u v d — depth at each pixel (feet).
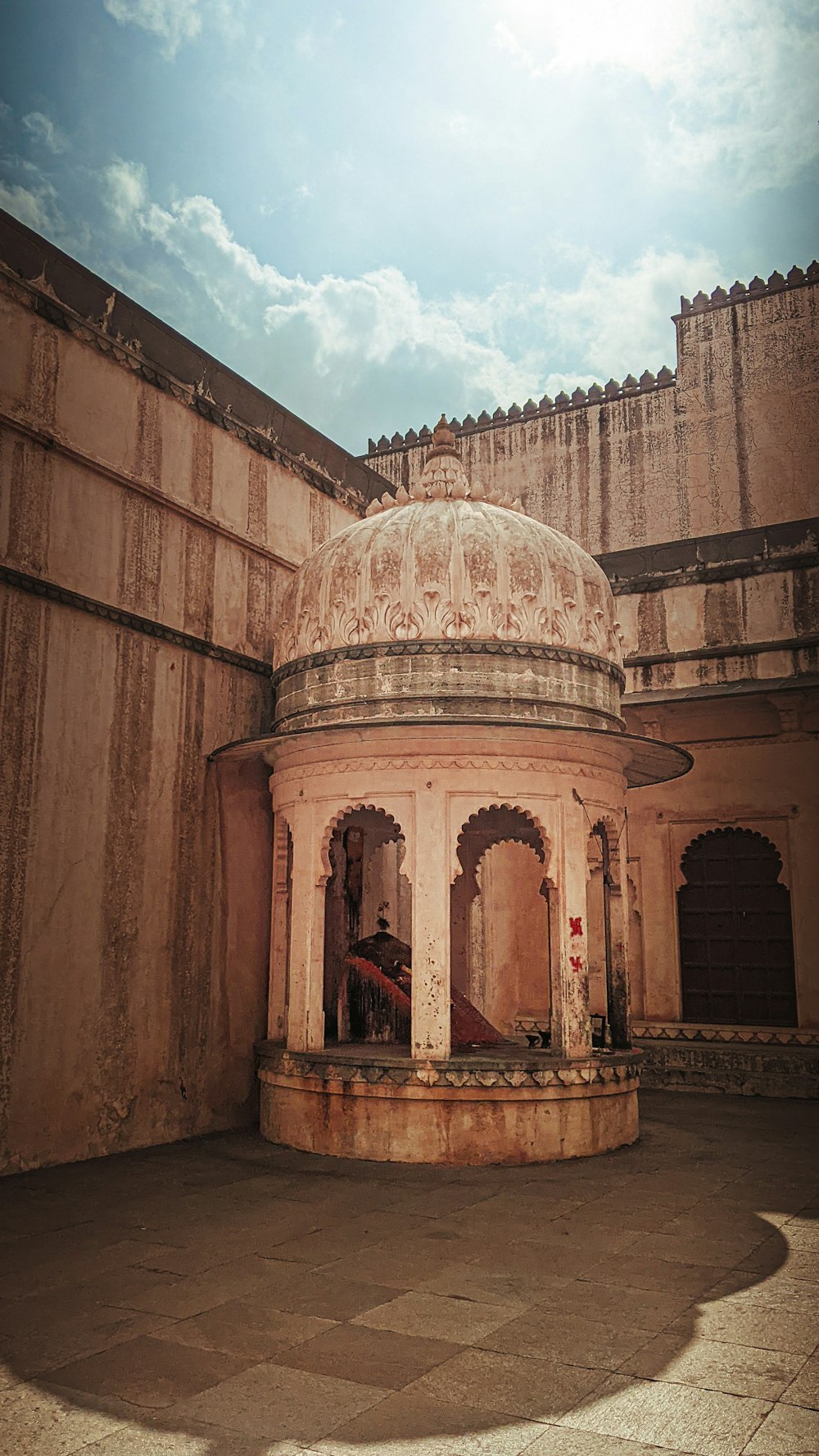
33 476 27.89
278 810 31.91
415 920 27.73
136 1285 17.48
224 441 35.17
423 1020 27.43
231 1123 32.32
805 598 41.57
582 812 29.30
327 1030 35.55
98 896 28.68
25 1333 15.25
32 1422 12.41
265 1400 13.00
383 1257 19.03
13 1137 25.81
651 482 59.31
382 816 38.45
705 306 58.95
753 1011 41.37
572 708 29.58
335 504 41.22
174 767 31.65
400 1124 27.07
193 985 31.55
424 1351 14.57
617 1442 11.88
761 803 41.68
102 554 29.86
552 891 28.91
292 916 29.89
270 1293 17.04
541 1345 14.79
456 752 28.14
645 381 60.29
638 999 43.34
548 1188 24.26
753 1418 12.48
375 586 29.86
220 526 34.40
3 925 25.90
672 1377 13.67
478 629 29.14
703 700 41.37
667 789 43.57
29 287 28.02
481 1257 19.02
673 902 42.96
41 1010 26.73
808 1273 18.07
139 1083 29.37
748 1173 25.84
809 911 40.22
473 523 30.48
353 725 28.14
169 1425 12.32
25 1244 19.88
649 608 44.83
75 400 29.30
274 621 36.88
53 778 27.61
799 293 56.39
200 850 32.30
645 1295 16.89
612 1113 28.81
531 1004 46.52
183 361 33.60
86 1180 25.16
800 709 40.83
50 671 27.78
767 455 56.24
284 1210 22.40
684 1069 40.81
